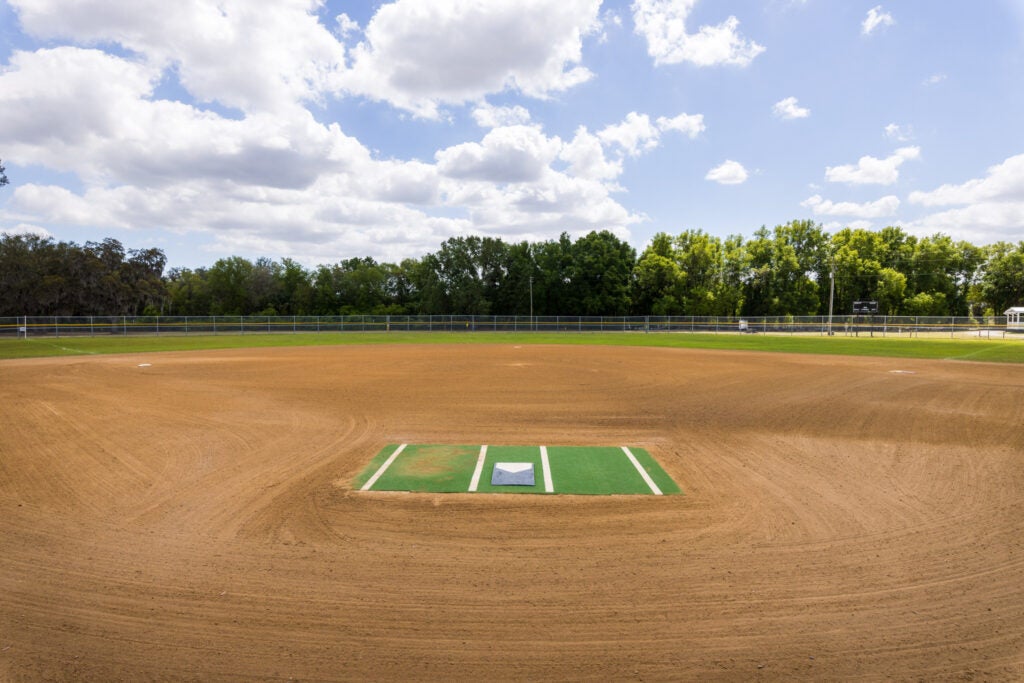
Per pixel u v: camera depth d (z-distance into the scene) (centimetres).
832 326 6731
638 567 630
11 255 5988
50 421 1358
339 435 1234
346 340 4638
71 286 6206
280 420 1384
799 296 8350
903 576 610
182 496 853
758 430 1293
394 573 618
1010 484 911
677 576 610
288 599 564
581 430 1288
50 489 881
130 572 620
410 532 724
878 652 479
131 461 1030
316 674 451
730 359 2980
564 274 8050
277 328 6191
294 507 809
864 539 703
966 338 5362
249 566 634
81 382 2014
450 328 6612
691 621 525
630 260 8406
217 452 1094
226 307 8394
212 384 1984
